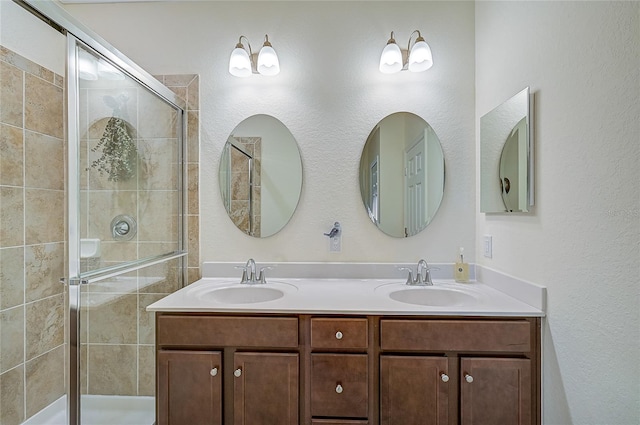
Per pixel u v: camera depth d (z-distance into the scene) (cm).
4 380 154
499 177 152
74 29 117
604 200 94
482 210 169
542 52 122
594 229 98
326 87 183
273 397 127
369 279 179
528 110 129
